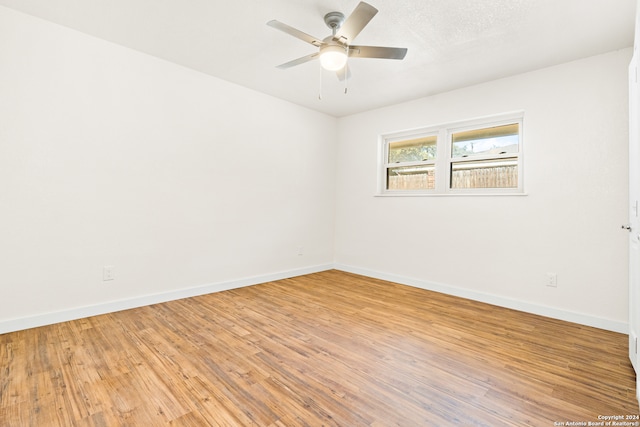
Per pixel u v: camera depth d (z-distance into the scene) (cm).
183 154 326
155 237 309
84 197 267
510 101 321
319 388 174
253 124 385
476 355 215
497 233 328
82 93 264
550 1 206
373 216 445
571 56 278
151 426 142
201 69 330
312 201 461
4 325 233
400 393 170
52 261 253
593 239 274
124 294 291
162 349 216
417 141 413
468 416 152
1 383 172
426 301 336
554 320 284
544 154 299
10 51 232
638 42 173
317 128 464
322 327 261
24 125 238
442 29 241
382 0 209
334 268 496
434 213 379
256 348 221
